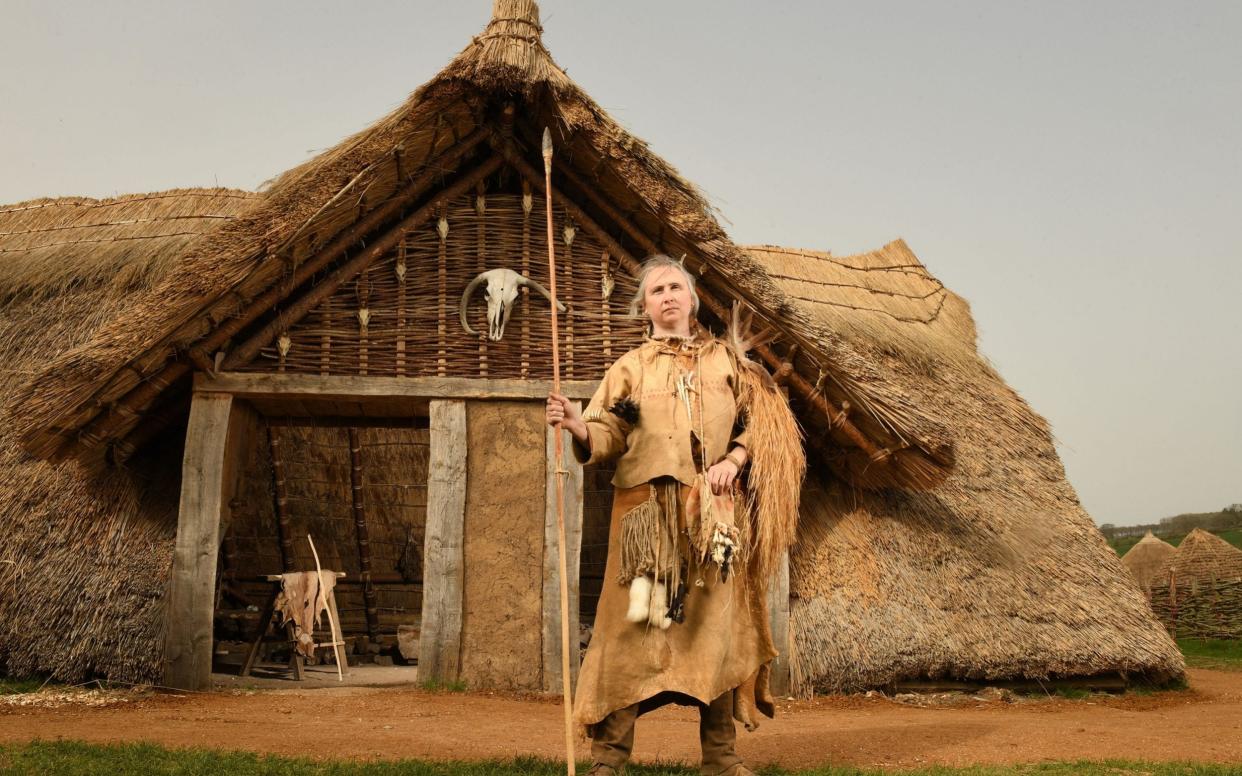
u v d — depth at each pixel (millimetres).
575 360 10031
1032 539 11375
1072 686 10625
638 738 6602
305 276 9617
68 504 9727
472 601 9484
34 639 9023
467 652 9383
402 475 15250
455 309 10039
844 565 10266
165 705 7973
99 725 6613
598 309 10172
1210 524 39312
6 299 12508
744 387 4609
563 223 10305
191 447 9391
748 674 4461
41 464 10133
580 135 9641
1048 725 7473
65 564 9359
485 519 9648
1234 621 19172
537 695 9094
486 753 5641
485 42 9586
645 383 4508
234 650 12398
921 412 9945
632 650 4355
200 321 9148
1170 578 20125
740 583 4516
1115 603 11141
